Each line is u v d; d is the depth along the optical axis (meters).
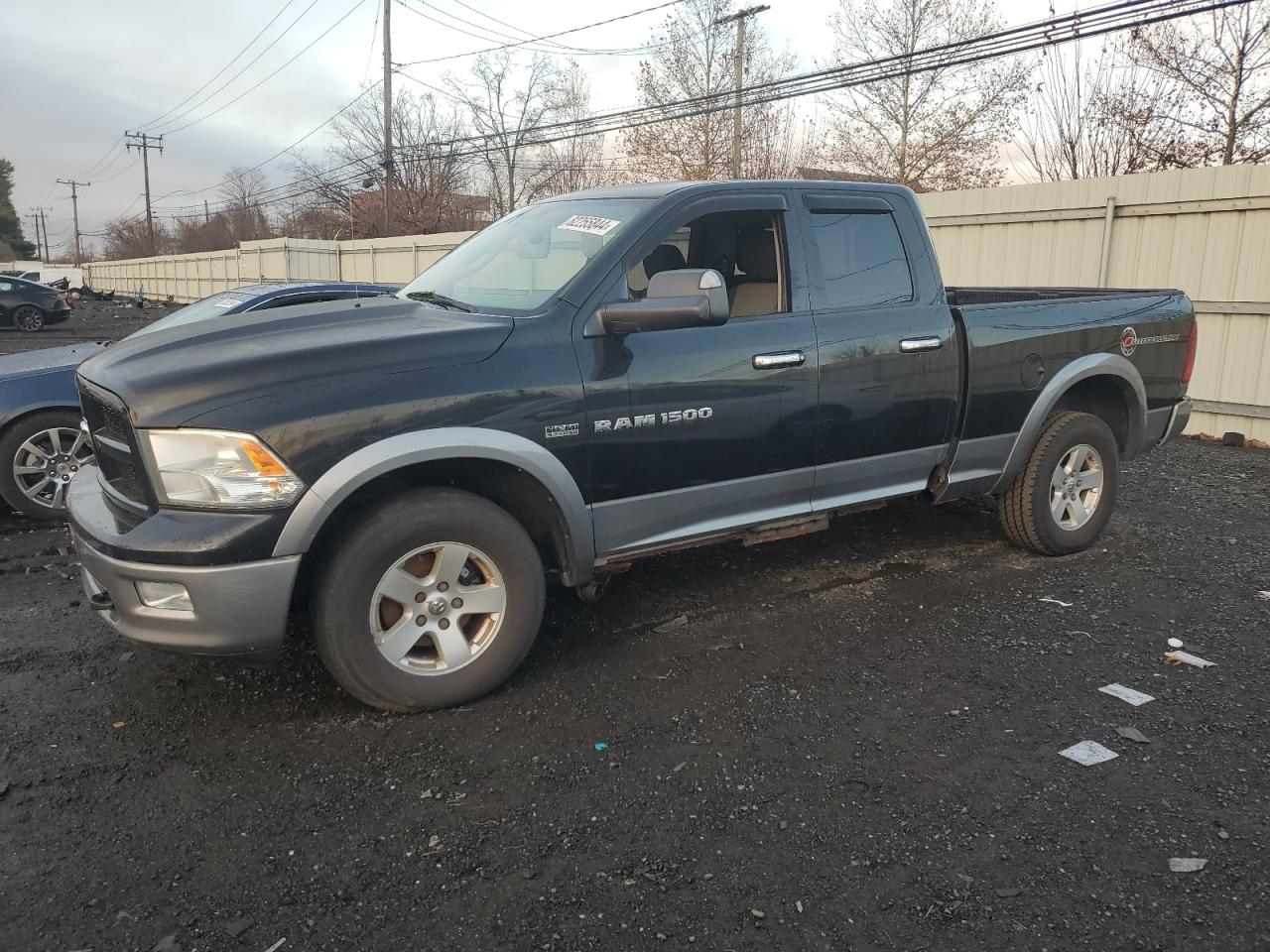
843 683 3.84
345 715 3.56
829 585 5.00
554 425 3.60
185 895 2.55
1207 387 9.91
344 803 2.98
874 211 4.69
